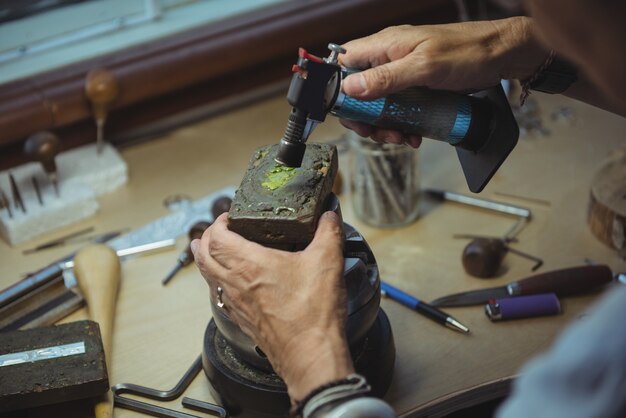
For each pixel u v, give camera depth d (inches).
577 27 23.8
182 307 47.4
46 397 39.2
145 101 64.7
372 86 36.0
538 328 44.0
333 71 34.8
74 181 56.9
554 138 60.9
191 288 48.9
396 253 50.5
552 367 23.9
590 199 50.9
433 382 40.9
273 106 68.8
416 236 51.9
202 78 64.6
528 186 55.9
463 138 39.4
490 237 50.8
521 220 52.7
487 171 39.8
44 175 57.7
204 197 57.3
